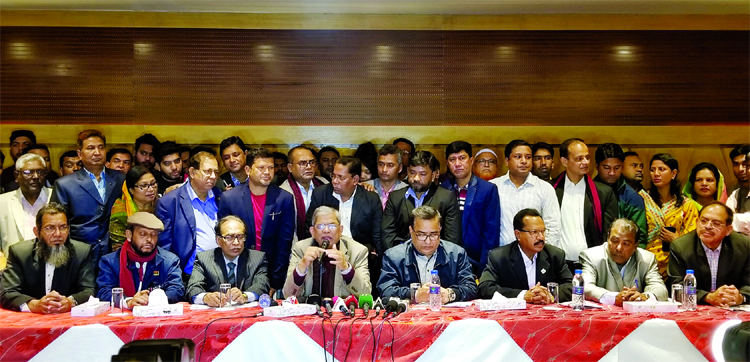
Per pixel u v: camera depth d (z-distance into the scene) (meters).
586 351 3.67
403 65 5.94
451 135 5.91
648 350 3.64
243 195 5.16
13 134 5.68
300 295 4.45
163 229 4.66
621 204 5.45
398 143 5.68
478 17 5.96
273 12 5.90
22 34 5.83
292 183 5.40
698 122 6.01
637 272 4.66
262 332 3.62
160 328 3.59
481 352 3.63
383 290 4.54
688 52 6.00
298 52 5.92
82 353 3.56
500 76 5.96
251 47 5.90
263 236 5.12
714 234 4.74
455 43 5.95
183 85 5.86
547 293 4.29
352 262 4.65
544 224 4.96
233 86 5.89
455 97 5.95
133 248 4.64
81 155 5.32
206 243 5.18
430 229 4.53
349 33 5.93
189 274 5.08
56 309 4.08
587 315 3.82
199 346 3.61
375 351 3.62
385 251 4.84
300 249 4.59
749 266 4.79
